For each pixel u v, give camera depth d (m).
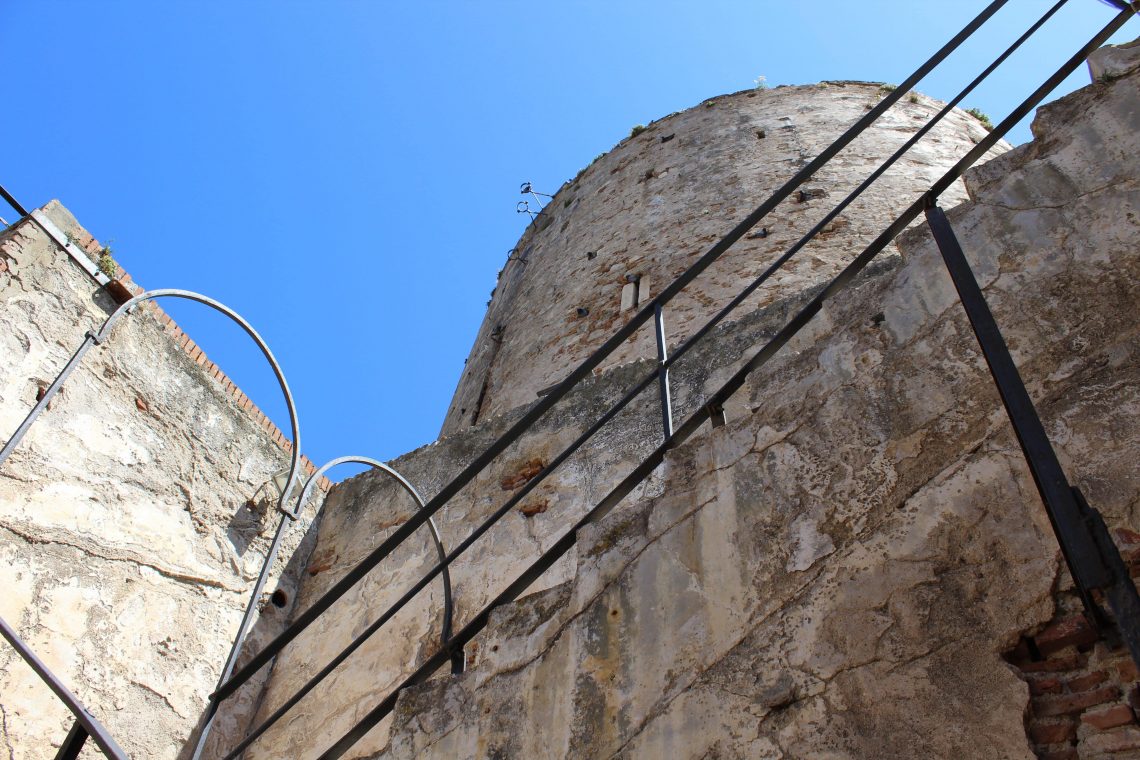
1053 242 3.04
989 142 3.44
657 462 3.44
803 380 3.29
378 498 7.16
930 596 2.60
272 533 6.73
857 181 10.33
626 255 10.64
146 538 5.83
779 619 2.78
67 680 5.05
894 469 2.87
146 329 6.43
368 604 6.27
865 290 3.43
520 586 3.41
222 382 6.91
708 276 9.41
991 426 2.77
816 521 2.91
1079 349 2.80
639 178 12.17
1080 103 3.29
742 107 12.77
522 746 2.96
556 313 10.56
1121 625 1.83
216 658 5.92
